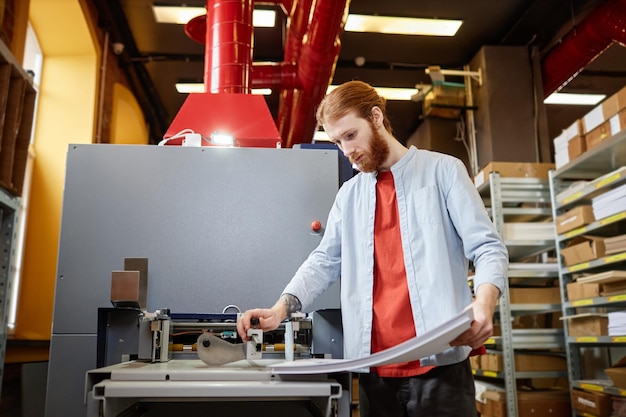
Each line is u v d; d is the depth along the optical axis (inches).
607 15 154.5
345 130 44.8
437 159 46.6
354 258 48.0
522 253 142.9
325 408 35.3
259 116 76.9
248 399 35.9
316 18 119.7
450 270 43.4
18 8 127.1
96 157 59.9
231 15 116.0
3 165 67.1
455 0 171.2
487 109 190.5
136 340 49.8
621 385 97.8
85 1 159.6
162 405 47.3
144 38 196.5
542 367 123.8
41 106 163.6
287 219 60.9
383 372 43.8
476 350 43.3
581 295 110.8
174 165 60.7
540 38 190.9
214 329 51.4
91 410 32.8
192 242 59.2
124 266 56.4
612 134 105.0
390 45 199.9
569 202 118.0
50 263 150.9
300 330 54.2
